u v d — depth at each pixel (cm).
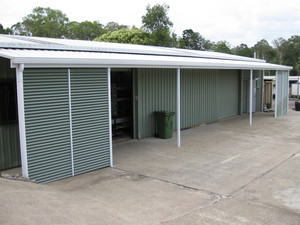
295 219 519
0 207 464
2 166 793
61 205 524
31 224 430
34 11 5206
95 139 779
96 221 478
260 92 1986
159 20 3759
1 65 775
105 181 705
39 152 668
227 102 1708
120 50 1105
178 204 579
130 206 565
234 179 724
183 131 1319
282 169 796
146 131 1180
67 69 709
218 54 1836
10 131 804
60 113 702
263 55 6116
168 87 1259
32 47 840
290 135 1226
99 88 779
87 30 5172
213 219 516
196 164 844
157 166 827
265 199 606
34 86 652
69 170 727
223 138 1175
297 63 6175
